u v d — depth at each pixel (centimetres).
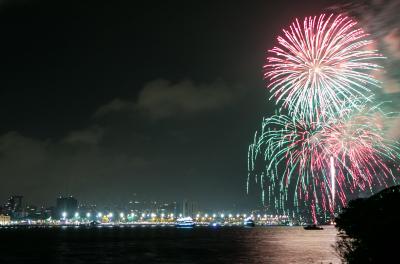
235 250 13125
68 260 10369
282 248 13762
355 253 3097
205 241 18738
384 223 2931
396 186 3228
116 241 19038
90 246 15600
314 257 10138
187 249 13838
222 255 11369
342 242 3384
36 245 16375
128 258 10750
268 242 17750
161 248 14325
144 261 9944
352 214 3200
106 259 10538
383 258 2869
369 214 3102
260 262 9169
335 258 9744
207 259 10262
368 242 2995
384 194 3191
